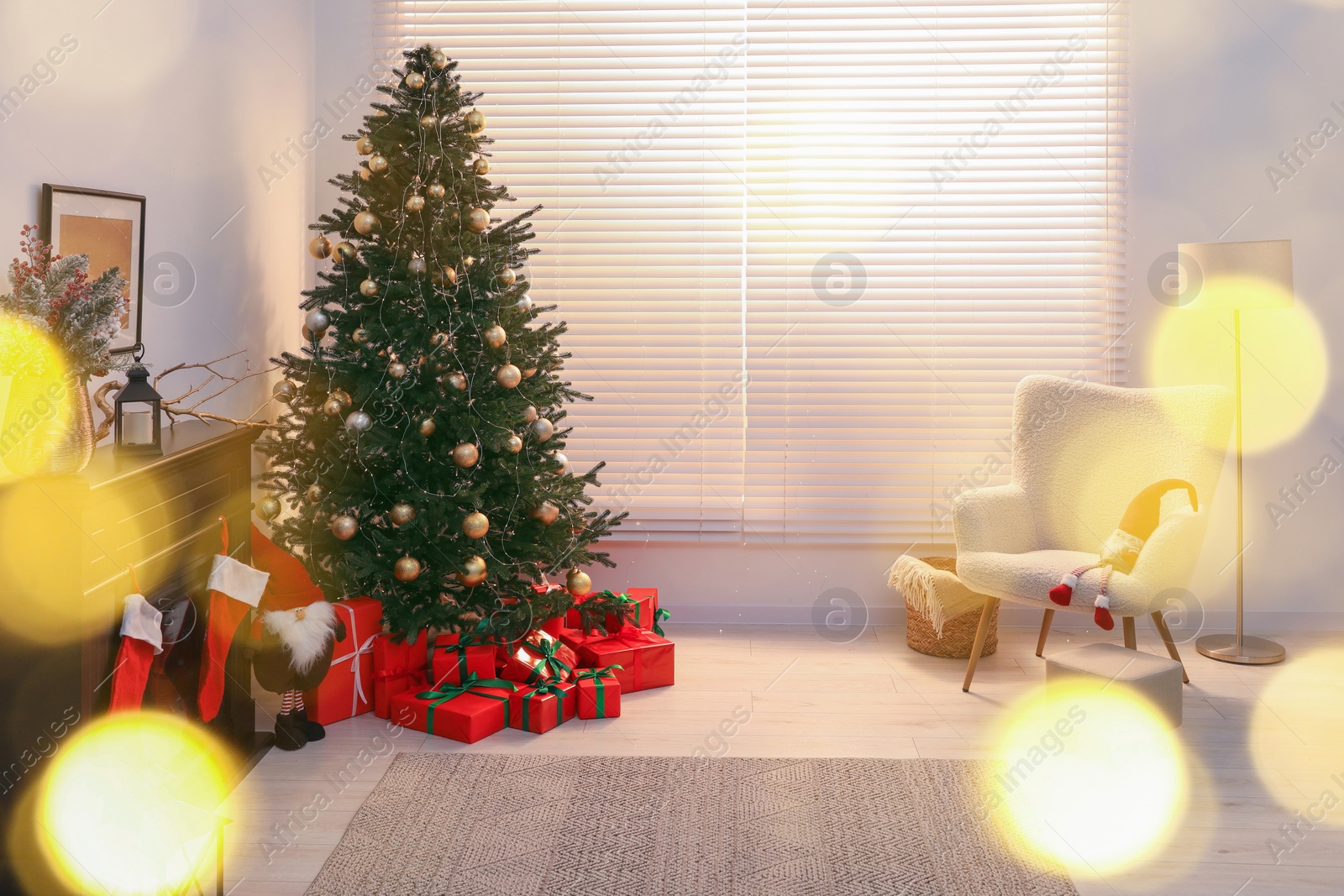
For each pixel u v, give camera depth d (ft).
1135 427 11.52
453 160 9.98
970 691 11.02
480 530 9.73
